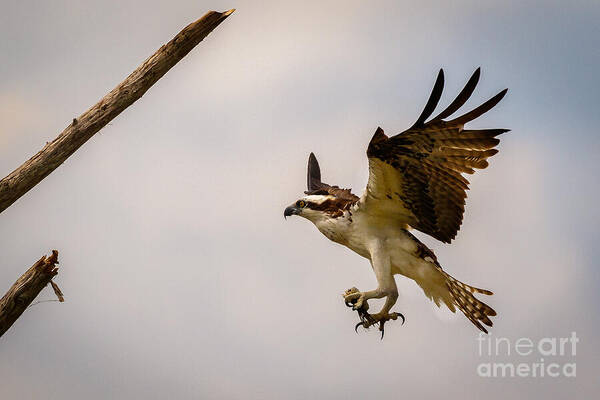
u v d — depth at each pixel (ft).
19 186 29.45
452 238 41.63
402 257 42.50
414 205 40.75
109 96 30.55
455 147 37.58
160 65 30.96
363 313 42.32
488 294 42.06
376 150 37.76
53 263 28.27
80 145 30.45
